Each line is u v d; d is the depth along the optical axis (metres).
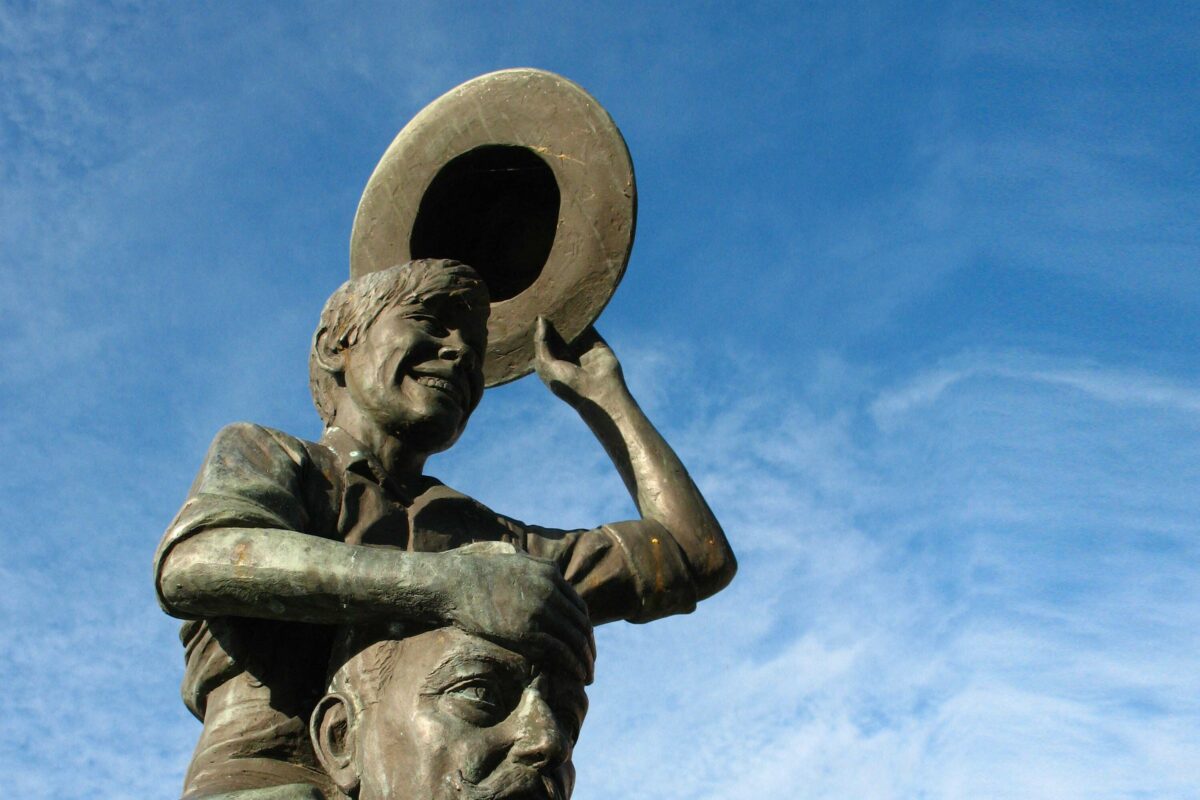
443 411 6.34
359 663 5.58
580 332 7.51
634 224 7.47
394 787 5.32
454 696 5.41
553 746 5.37
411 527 6.18
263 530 5.59
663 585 6.68
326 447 6.28
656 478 7.06
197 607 5.57
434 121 7.62
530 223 7.84
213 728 5.74
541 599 5.56
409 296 6.49
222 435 6.06
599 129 7.53
